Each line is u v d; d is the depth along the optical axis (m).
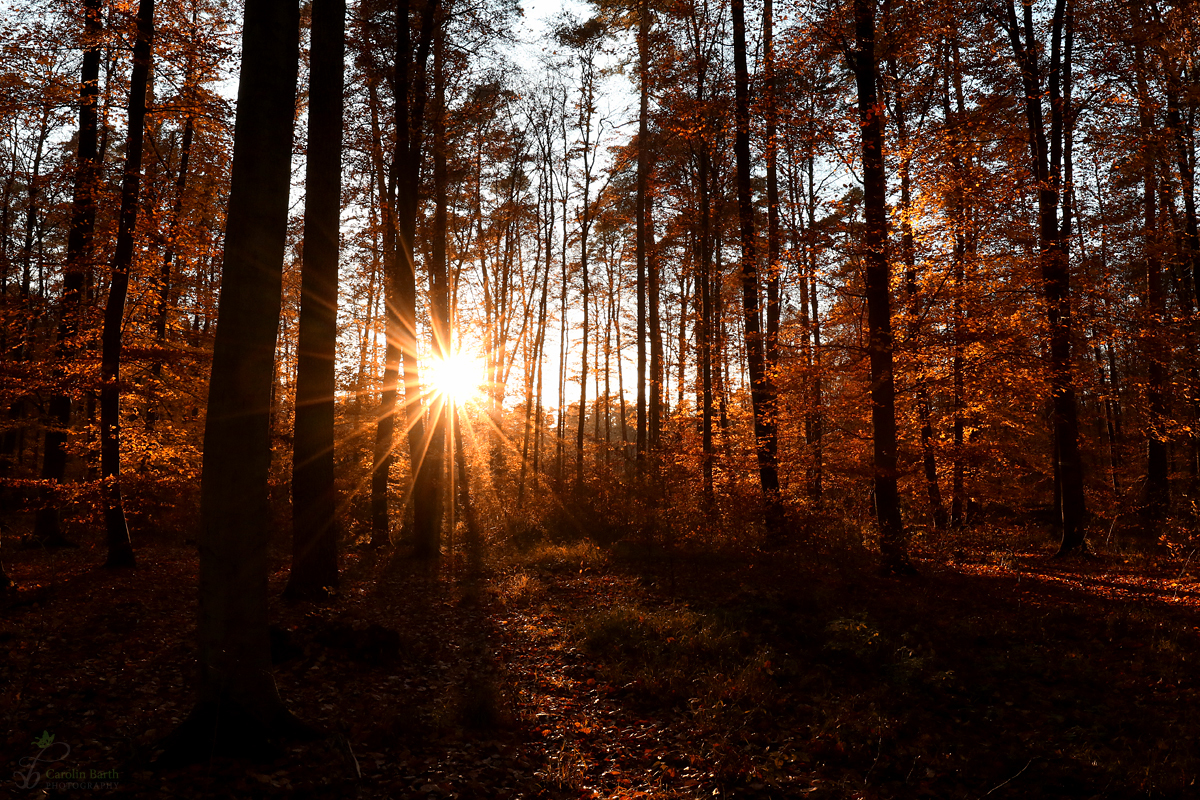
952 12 11.91
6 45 9.61
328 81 9.84
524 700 6.62
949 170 11.60
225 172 13.01
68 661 6.55
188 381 15.23
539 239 29.28
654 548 14.05
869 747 5.66
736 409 16.50
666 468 15.69
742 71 14.17
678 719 6.25
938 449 13.77
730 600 9.82
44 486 11.09
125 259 11.17
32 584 9.80
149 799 4.24
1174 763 5.09
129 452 13.33
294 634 7.36
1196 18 12.88
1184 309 15.45
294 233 19.06
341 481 20.94
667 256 22.17
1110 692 6.52
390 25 15.20
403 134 14.32
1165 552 13.56
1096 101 13.05
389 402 16.72
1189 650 7.21
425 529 14.61
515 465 28.05
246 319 4.77
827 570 11.62
